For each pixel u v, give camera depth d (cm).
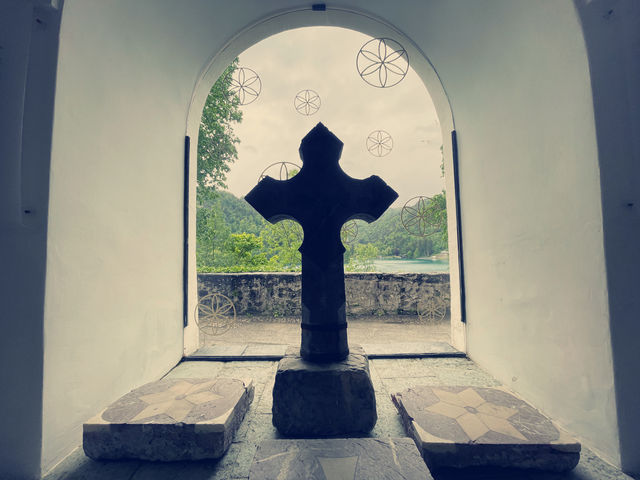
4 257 173
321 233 227
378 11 374
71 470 172
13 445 167
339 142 234
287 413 205
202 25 339
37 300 172
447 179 402
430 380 294
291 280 679
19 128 175
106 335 227
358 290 678
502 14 256
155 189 306
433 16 336
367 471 141
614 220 175
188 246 372
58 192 184
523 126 249
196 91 387
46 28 183
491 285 304
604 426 177
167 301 326
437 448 162
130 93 263
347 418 204
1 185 173
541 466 161
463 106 352
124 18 247
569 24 194
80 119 203
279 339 495
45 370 172
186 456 177
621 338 171
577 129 193
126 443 178
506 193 276
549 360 223
